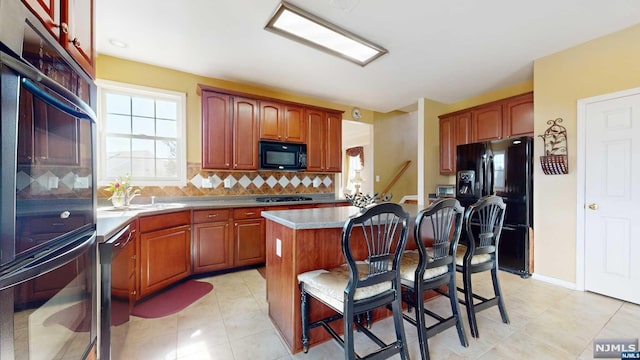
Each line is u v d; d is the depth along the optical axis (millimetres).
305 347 1671
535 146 2955
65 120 993
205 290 2627
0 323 682
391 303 1520
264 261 3332
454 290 1781
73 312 1042
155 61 3021
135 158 3109
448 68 3201
